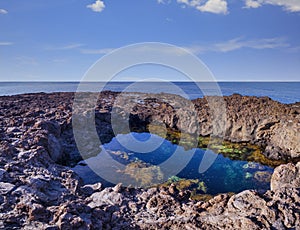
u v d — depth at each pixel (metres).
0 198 5.86
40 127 11.03
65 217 5.23
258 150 13.48
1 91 41.00
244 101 18.38
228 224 5.57
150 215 6.35
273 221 5.37
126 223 5.95
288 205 5.70
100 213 6.00
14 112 14.57
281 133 13.22
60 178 7.71
